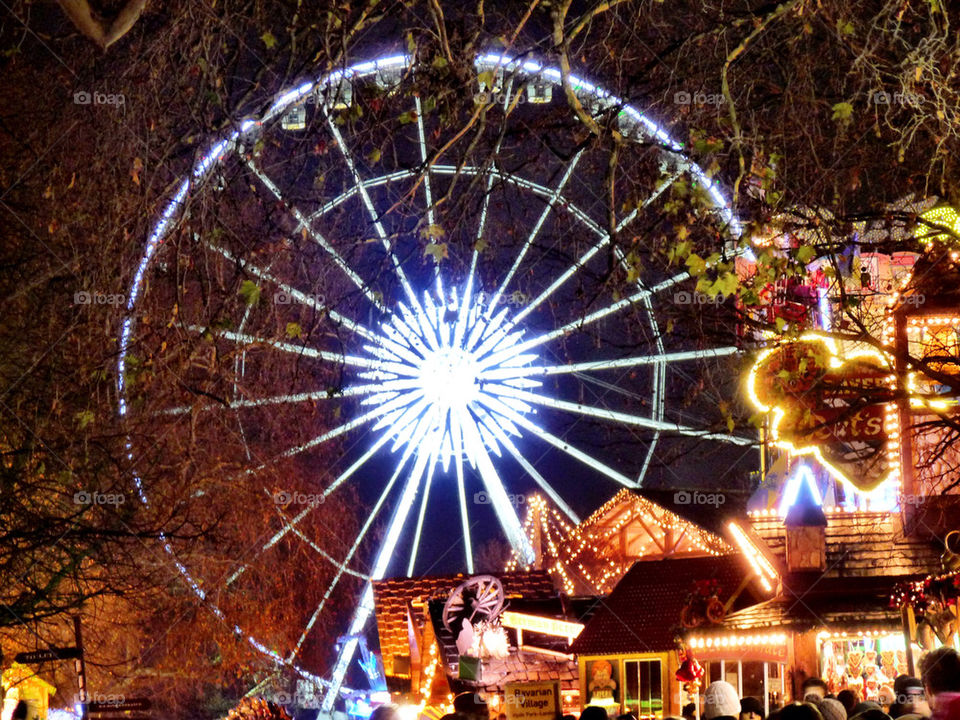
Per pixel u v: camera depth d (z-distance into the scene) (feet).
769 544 74.49
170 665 83.51
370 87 38.83
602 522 110.01
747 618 69.87
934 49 40.09
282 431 88.53
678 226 39.68
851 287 55.21
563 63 37.42
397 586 114.01
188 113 41.39
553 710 47.34
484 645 93.91
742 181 41.42
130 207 44.24
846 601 67.82
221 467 80.23
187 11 40.40
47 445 60.08
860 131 43.11
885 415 63.98
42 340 60.70
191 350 41.24
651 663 81.10
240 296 40.60
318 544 98.43
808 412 45.03
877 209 44.68
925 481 66.64
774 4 39.99
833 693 68.18
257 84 38.86
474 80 38.37
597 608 88.48
